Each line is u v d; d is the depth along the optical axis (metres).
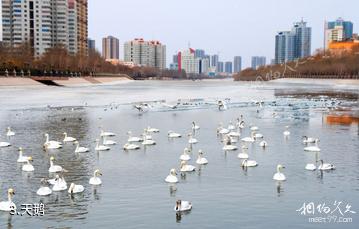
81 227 25.06
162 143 50.16
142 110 84.44
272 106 98.06
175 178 33.81
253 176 35.47
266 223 25.78
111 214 26.95
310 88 193.50
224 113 83.06
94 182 32.97
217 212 27.38
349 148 47.41
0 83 154.62
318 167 38.12
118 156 43.00
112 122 68.50
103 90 163.75
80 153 44.34
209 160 41.25
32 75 185.12
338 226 25.50
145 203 28.88
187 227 25.12
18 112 79.69
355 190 31.91
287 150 46.31
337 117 76.81
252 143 50.47
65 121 68.81
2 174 36.09
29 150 45.88
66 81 198.12
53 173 36.38
